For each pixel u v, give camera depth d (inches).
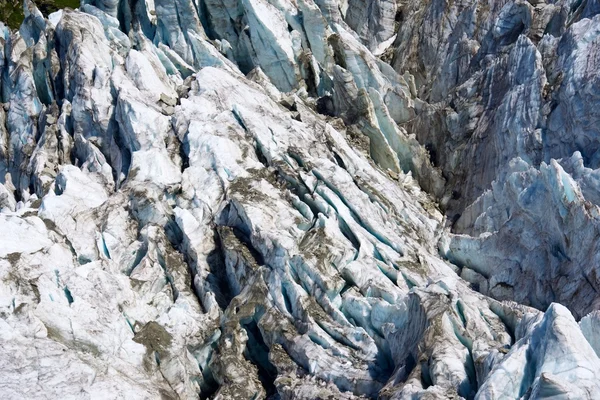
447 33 1763.0
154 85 1632.6
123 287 1226.6
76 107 1617.9
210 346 1258.6
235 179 1409.9
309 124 1592.0
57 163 1624.0
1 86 1829.5
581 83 1338.6
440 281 1137.4
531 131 1401.3
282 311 1225.4
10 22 2797.7
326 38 1747.0
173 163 1478.8
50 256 1221.7
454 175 1572.3
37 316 1109.7
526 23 1599.4
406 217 1422.2
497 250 1282.0
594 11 1475.1
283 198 1386.6
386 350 1140.5
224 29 1834.4
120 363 1128.2
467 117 1566.2
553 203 1188.5
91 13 1883.6
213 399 1179.9
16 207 1563.7
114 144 1569.9
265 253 1269.7
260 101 1604.3
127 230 1373.0
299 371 1157.1
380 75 1706.4
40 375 1043.9
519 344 935.7
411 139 1625.2
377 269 1250.6
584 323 962.7
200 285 1311.5
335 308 1197.1
